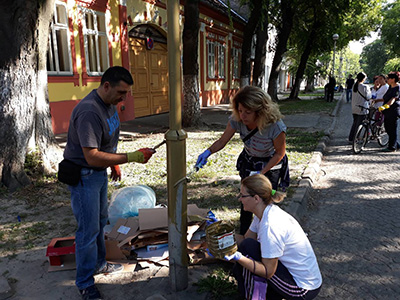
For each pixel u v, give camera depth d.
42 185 4.90
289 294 2.20
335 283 2.91
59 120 9.05
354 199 4.86
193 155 7.13
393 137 7.48
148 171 6.00
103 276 2.85
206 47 17.91
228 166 6.33
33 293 2.67
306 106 18.42
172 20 2.21
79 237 2.47
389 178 5.75
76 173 2.34
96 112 2.24
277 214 2.23
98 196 2.48
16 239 3.51
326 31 21.92
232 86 22.92
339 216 4.30
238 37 23.16
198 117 10.68
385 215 4.27
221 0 19.89
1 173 4.70
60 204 4.41
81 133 2.20
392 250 3.43
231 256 2.12
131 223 3.40
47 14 4.95
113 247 3.09
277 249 2.14
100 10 10.24
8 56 4.63
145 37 13.05
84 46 9.72
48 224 3.86
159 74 14.52
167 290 2.68
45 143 5.33
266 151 2.88
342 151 7.93
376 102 7.79
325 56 36.81
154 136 9.20
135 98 12.80
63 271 2.96
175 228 2.54
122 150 7.40
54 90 8.84
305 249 2.23
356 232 3.84
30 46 4.82
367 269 3.11
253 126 2.79
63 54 9.24
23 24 4.64
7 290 2.65
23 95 4.84
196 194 4.91
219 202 4.59
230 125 2.94
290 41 25.86
